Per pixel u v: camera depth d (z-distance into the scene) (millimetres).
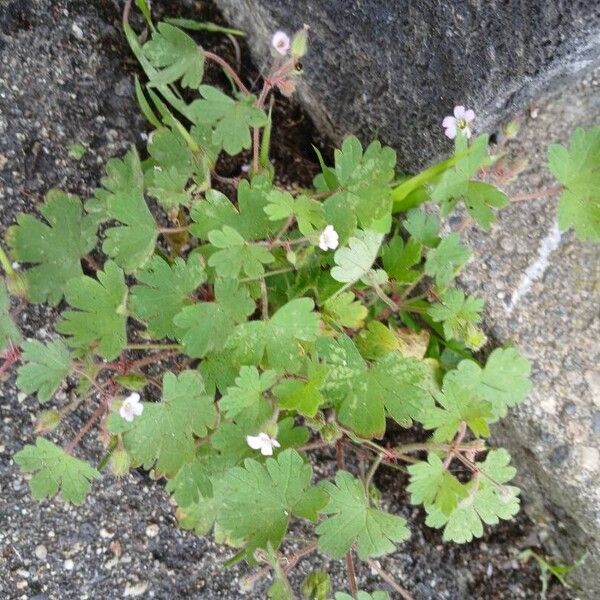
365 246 208
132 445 203
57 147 242
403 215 248
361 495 211
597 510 245
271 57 253
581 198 209
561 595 273
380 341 226
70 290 205
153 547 248
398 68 232
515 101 237
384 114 244
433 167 225
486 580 271
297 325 205
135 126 249
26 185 238
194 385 204
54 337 238
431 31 223
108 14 249
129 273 232
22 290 220
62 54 244
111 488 245
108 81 248
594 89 250
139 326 245
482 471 216
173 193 214
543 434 244
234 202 251
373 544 208
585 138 207
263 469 202
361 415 208
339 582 260
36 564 238
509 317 245
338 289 226
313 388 204
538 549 272
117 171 222
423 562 267
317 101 253
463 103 231
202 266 210
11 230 216
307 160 265
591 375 244
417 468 211
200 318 203
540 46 219
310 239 204
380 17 225
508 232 248
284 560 228
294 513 204
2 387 235
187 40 219
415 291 254
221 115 208
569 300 247
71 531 241
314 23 234
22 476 237
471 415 211
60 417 215
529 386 226
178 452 205
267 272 227
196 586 250
